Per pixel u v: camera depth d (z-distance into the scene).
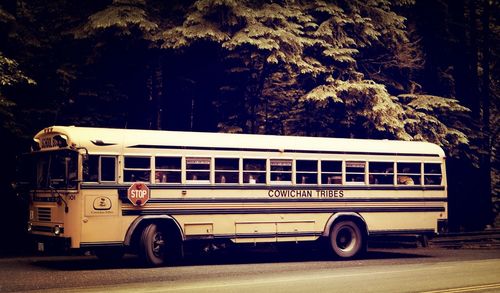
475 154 28.34
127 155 15.38
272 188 17.05
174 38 21.83
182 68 24.92
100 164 15.08
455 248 22.80
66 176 14.84
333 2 24.16
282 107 26.22
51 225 15.23
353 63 24.00
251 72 23.97
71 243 14.67
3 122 20.77
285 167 17.31
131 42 22.36
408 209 18.92
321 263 16.88
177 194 15.86
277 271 14.92
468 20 30.25
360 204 18.23
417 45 28.88
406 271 14.80
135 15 21.31
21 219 22.28
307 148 17.61
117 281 12.94
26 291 11.60
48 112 22.17
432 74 29.00
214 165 16.38
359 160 18.33
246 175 16.81
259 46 21.45
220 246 16.55
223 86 24.97
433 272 14.56
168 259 15.84
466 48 29.70
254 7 22.52
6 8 21.69
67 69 22.23
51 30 22.61
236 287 11.91
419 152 19.30
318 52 23.92
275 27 22.44
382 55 26.72
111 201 15.09
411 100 26.09
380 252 20.62
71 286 12.23
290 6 23.23
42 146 15.91
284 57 22.09
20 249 20.97
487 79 30.28
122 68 23.80
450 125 26.84
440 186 19.52
